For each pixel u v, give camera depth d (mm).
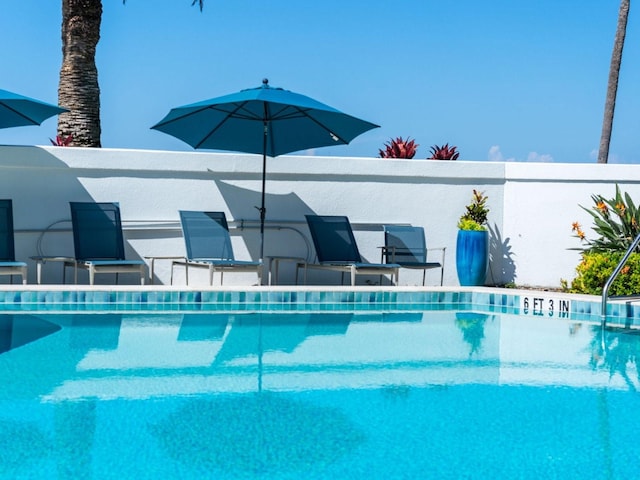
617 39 16953
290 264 10492
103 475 3203
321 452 3590
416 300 9188
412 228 10578
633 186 10852
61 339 6246
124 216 9836
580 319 8211
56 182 9617
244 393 4684
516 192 11250
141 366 5344
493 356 6047
